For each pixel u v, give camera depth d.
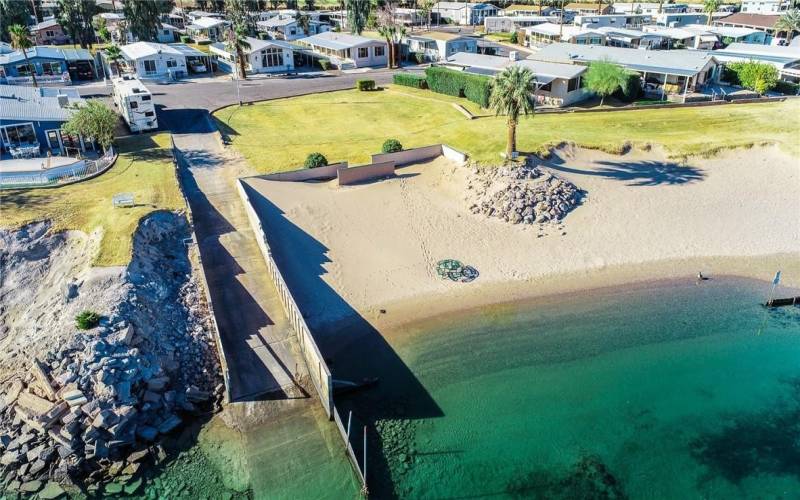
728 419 28.59
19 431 26.38
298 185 49.28
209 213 44.16
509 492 24.66
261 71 92.31
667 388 30.45
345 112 69.06
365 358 32.19
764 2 140.38
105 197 43.12
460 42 103.44
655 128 57.94
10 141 50.81
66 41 116.25
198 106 69.88
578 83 67.44
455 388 30.17
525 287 38.84
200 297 35.06
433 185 50.50
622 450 26.80
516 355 32.69
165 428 27.11
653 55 74.69
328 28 129.88
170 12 140.25
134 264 34.69
